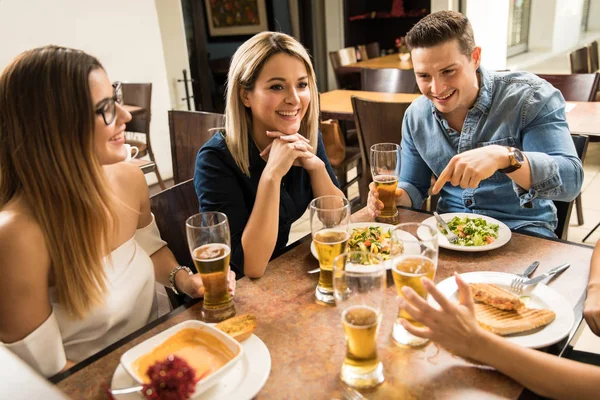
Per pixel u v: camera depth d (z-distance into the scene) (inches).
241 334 37.0
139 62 180.1
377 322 31.7
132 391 32.0
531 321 37.4
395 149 59.6
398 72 151.0
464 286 33.9
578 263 47.3
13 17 147.3
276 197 50.6
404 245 37.4
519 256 49.5
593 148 181.3
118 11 170.4
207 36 212.7
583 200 138.6
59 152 40.3
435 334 33.3
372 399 31.7
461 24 60.9
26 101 39.5
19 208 41.3
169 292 57.9
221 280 41.1
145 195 55.9
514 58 320.2
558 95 64.4
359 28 295.6
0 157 41.5
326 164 69.0
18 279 39.9
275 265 50.4
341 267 35.1
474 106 65.9
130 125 151.9
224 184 57.9
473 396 31.6
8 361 23.1
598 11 426.9
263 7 233.8
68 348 45.9
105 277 44.8
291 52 54.6
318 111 64.0
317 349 37.0
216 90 223.9
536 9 332.5
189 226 40.2
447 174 52.9
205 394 32.0
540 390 31.8
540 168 55.7
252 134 61.5
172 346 36.1
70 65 39.9
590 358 49.3
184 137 95.8
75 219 41.9
